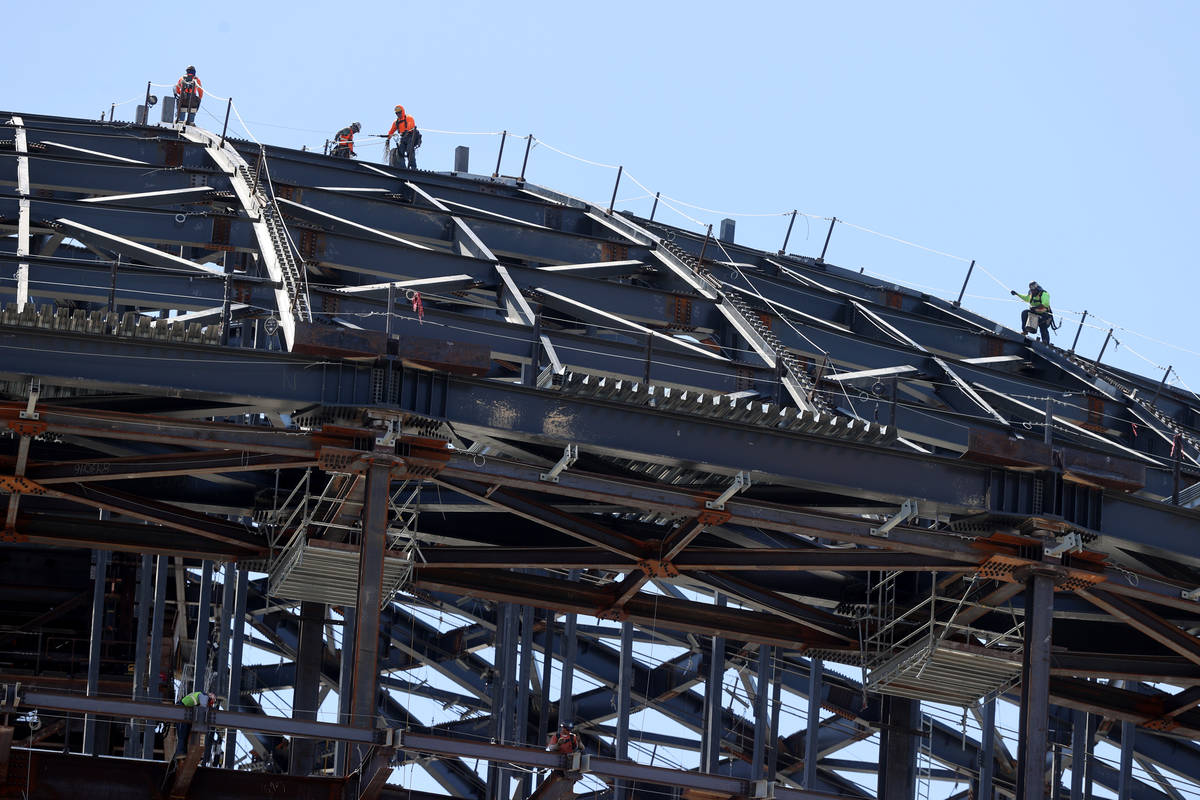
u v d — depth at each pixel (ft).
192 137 329.93
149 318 179.52
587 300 276.41
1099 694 242.78
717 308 280.92
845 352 283.38
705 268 305.53
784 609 230.68
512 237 300.20
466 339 236.84
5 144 299.17
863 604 231.91
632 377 241.76
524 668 275.39
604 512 227.40
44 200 260.01
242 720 165.17
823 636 234.99
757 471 192.44
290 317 210.59
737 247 340.59
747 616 236.02
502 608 270.87
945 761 329.31
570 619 273.33
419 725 330.75
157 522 211.20
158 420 180.04
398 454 183.83
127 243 248.73
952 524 203.00
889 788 234.38
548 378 190.60
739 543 235.61
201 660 249.14
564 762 171.53
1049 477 198.70
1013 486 198.70
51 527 215.10
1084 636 246.68
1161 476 260.62
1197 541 204.03
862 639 227.81
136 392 178.60
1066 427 278.87
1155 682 236.84
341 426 181.88
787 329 280.92
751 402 191.72
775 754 295.07
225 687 256.93
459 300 279.28
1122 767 301.84
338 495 201.77
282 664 326.65
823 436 194.39
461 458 185.88
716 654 275.18
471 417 184.85
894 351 287.28
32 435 180.75
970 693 219.82
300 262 240.53
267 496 218.79
